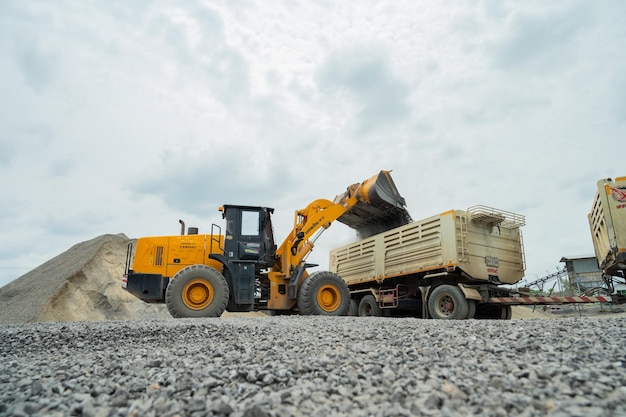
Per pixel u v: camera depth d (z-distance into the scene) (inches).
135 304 575.2
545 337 153.5
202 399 89.7
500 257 411.2
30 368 135.8
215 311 329.4
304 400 92.0
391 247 470.6
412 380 101.1
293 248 390.9
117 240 650.2
